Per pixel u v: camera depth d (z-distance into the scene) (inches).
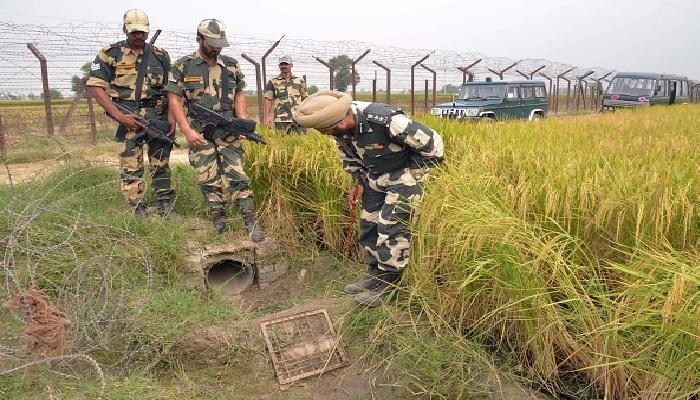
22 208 175.9
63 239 163.8
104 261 154.4
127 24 194.2
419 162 142.3
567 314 120.0
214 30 188.5
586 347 118.5
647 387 108.7
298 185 218.7
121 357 131.2
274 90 323.6
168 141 208.4
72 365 123.6
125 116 195.0
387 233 144.6
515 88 698.2
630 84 999.6
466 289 134.6
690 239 127.6
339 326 145.4
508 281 124.4
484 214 125.7
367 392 128.5
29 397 109.8
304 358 139.4
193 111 194.2
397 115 136.4
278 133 260.4
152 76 204.7
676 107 724.7
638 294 103.7
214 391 129.4
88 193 217.9
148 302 147.3
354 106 140.1
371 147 139.6
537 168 163.9
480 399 120.9
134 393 116.7
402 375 129.6
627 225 132.6
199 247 193.9
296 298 185.9
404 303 144.3
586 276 127.5
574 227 138.1
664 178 137.5
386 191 147.7
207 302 166.2
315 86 746.2
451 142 227.1
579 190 139.3
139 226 186.5
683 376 99.5
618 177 147.6
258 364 138.9
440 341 133.5
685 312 95.3
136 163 206.1
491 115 651.5
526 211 137.4
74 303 136.7
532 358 130.2
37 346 118.1
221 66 198.1
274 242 206.8
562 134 274.5
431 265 143.3
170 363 136.0
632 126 354.3
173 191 224.2
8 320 137.6
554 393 121.3
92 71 192.4
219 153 201.8
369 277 163.0
